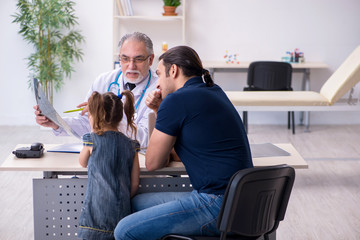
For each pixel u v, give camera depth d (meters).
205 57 6.33
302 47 6.28
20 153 2.59
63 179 2.58
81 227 2.35
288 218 3.61
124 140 2.39
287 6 6.20
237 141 2.17
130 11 5.98
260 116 6.52
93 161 2.35
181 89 2.21
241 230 2.03
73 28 6.11
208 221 2.11
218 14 6.23
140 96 3.02
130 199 2.47
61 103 6.25
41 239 2.65
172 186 2.60
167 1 5.95
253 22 6.24
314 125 6.48
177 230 2.13
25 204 3.84
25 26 5.88
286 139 5.73
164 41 6.29
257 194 2.01
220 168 2.14
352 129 6.24
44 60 5.96
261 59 6.32
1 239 3.23
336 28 6.23
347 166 4.77
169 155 2.49
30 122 6.33
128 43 2.91
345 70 4.76
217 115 2.15
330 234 3.35
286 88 5.64
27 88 6.23
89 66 6.20
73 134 2.80
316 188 4.20
